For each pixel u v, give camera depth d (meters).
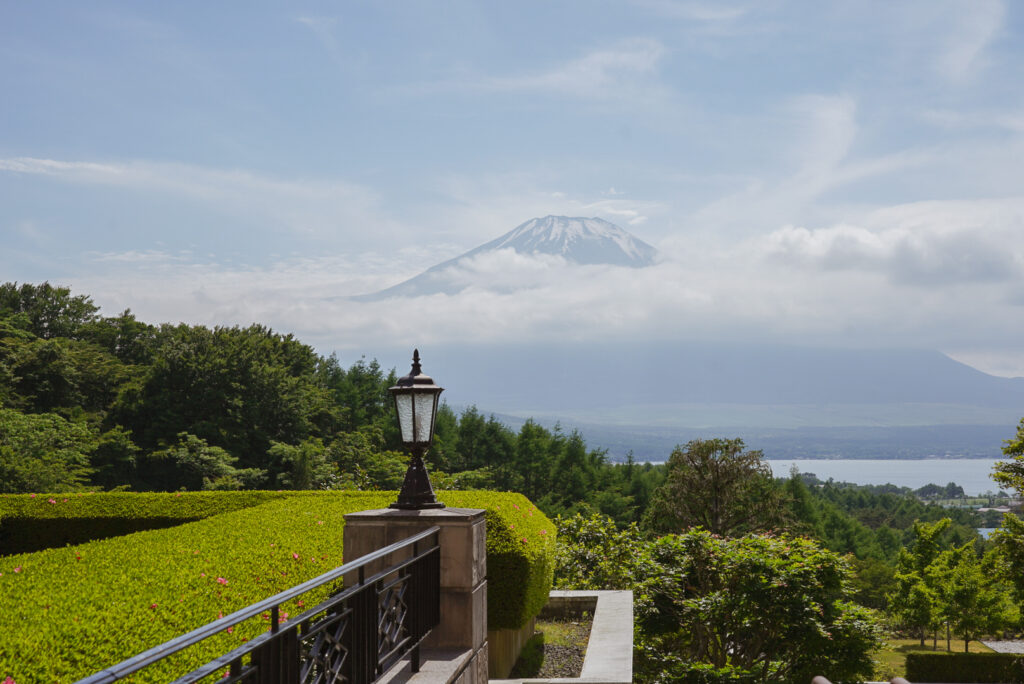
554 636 9.49
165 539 6.86
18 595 4.48
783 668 12.66
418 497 5.49
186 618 4.34
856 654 12.52
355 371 60.62
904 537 83.25
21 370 39.41
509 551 7.57
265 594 5.15
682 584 13.63
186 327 50.88
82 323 52.06
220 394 39.19
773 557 12.67
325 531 7.53
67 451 32.59
